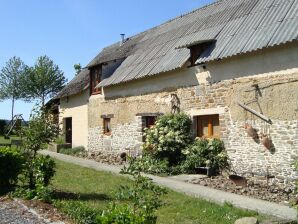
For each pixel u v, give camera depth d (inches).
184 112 577.0
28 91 1916.8
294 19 449.1
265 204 363.9
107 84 727.1
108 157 724.7
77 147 871.7
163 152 564.1
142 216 220.4
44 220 282.5
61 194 383.6
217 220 308.8
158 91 629.6
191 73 565.0
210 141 521.0
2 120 1428.4
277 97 443.2
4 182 395.5
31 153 388.2
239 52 466.6
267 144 449.7
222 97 514.0
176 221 305.4
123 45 888.3
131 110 695.1
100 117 794.2
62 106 984.9
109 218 215.2
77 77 990.4
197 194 402.6
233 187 442.3
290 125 429.7
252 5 557.0
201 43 544.4
